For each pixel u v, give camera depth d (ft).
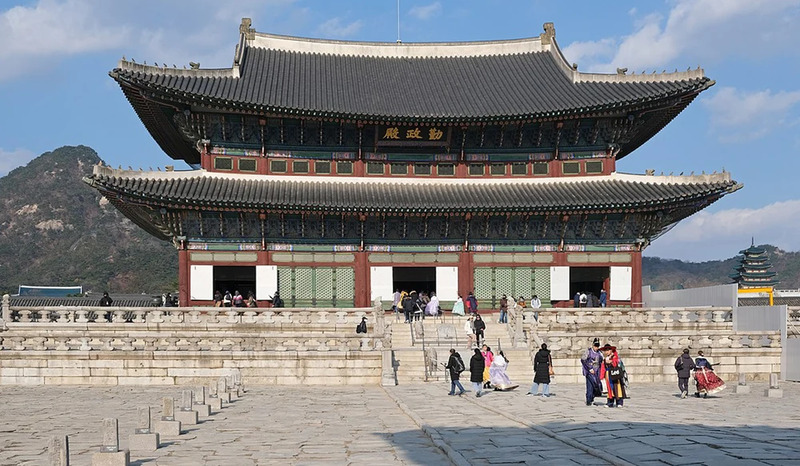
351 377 154.30
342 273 216.54
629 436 74.54
